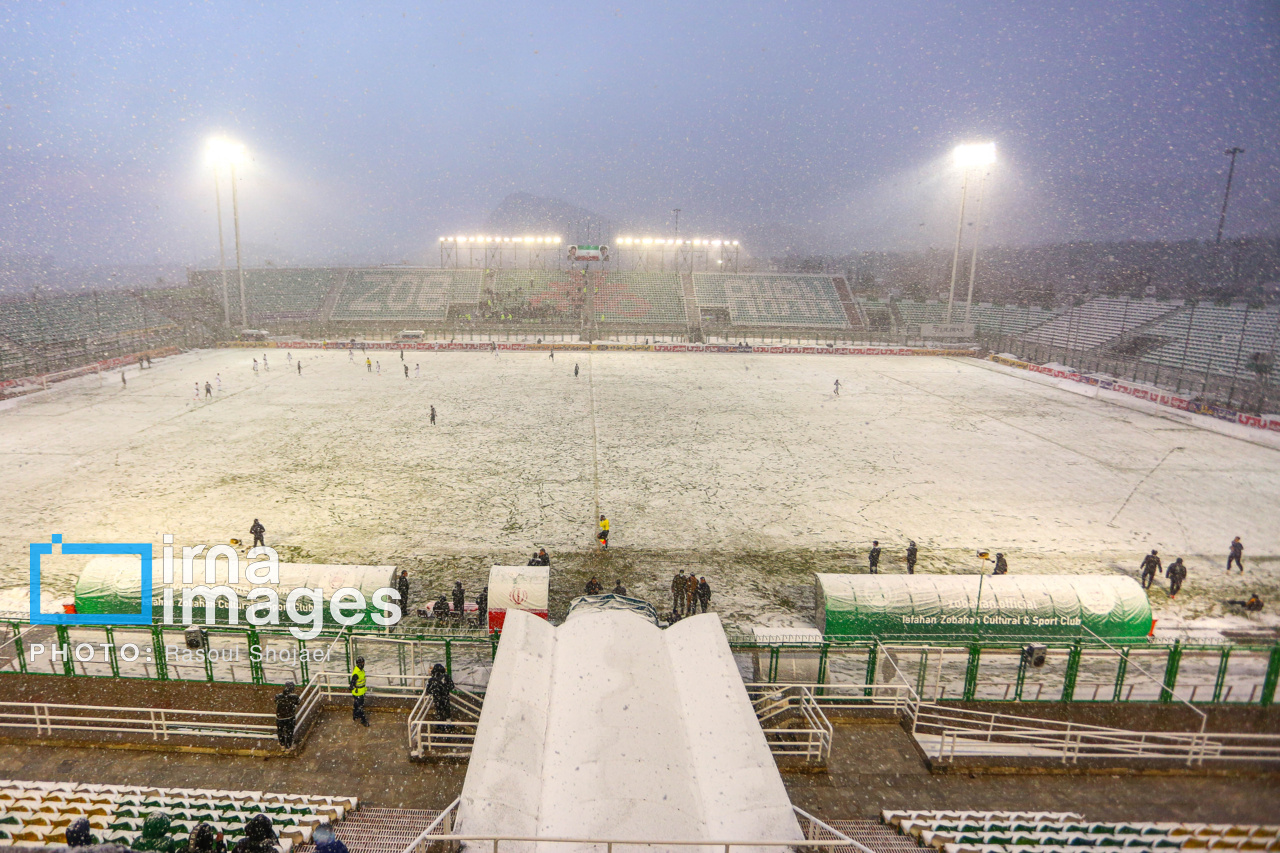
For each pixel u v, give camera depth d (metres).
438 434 40.59
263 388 54.50
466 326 93.00
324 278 104.31
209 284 99.81
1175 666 13.93
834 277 109.94
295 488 30.34
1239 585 22.31
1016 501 30.25
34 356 62.41
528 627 12.22
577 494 30.28
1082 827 8.83
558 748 9.02
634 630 12.10
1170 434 42.84
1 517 26.16
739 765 8.92
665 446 38.75
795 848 8.01
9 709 13.01
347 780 11.10
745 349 82.62
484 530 25.98
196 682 13.65
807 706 13.19
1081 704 13.18
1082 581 18.53
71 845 6.94
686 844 7.18
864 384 60.97
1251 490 31.94
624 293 104.69
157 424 41.81
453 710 13.27
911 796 10.90
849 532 26.52
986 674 16.95
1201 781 10.85
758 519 27.72
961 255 176.88
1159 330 69.38
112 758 11.51
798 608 20.52
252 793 10.28
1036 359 75.00
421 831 9.48
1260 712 12.70
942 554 24.55
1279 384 49.19
